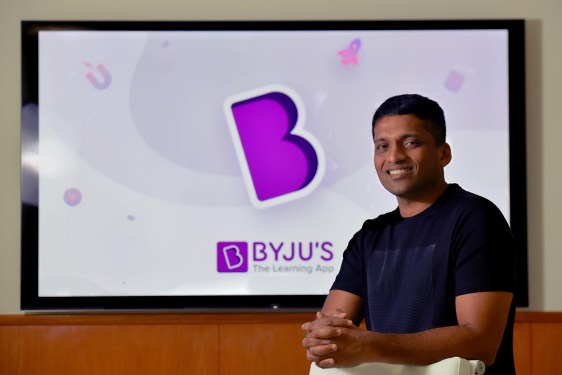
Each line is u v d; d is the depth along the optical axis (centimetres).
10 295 424
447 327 205
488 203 224
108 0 430
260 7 429
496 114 425
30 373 416
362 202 424
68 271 421
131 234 423
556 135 429
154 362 416
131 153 424
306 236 423
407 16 430
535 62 430
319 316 202
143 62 425
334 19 429
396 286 229
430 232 227
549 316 418
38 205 422
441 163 238
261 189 424
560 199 427
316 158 424
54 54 424
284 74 425
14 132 428
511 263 218
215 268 422
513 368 221
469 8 430
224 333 417
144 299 420
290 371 416
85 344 417
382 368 197
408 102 236
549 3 431
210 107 425
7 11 429
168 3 429
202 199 424
